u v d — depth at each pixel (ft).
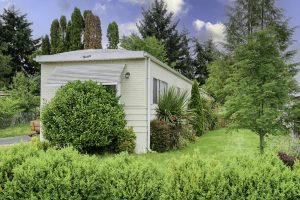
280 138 30.07
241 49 26.94
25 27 122.72
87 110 31.76
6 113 65.36
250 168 10.63
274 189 9.95
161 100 40.19
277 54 26.76
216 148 37.83
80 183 11.16
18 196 11.35
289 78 26.53
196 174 10.12
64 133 31.68
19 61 120.37
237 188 9.98
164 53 107.04
